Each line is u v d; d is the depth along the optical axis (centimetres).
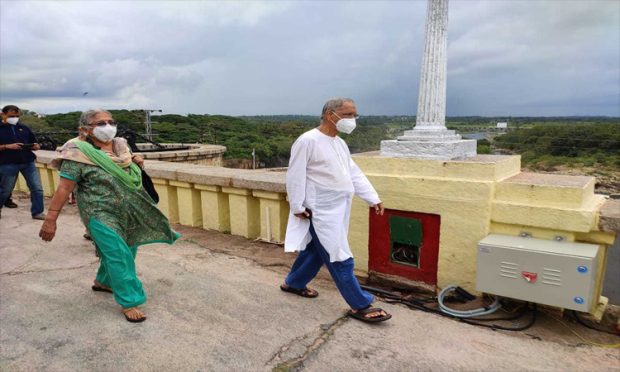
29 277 383
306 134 296
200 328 291
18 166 579
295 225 310
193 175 542
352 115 293
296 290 349
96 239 292
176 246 483
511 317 307
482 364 252
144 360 251
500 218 312
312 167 296
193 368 244
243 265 423
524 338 282
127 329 288
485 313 307
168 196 596
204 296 346
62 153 286
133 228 315
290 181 296
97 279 347
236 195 517
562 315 308
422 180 337
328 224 295
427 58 356
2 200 593
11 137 573
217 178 518
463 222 324
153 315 310
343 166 303
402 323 305
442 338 282
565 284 268
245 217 514
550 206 294
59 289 356
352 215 382
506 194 312
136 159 325
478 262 297
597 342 278
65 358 252
